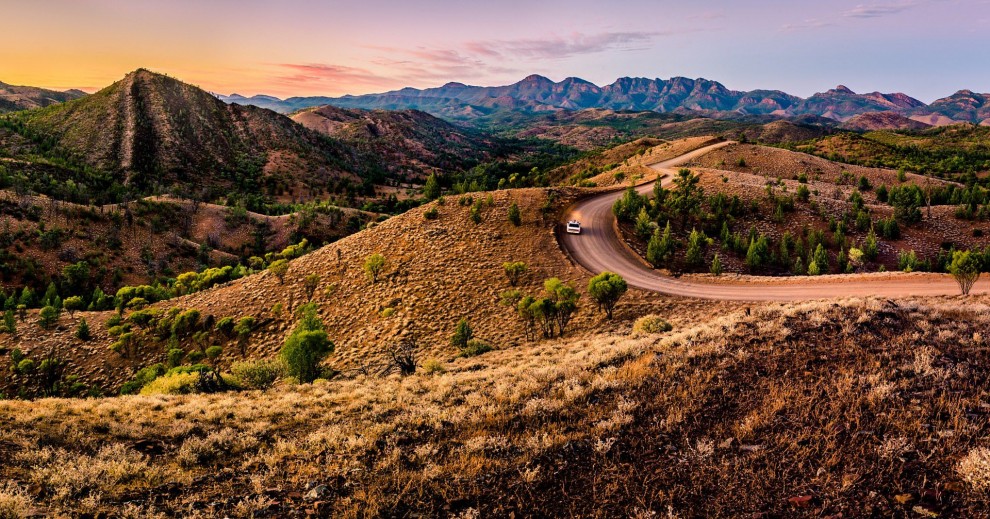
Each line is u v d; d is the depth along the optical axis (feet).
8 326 188.44
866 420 30.71
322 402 49.80
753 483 25.86
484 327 136.98
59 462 29.63
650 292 150.71
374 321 155.22
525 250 194.59
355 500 26.84
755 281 160.76
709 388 38.99
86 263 351.46
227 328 171.83
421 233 216.54
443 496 26.91
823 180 435.94
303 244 303.48
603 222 238.27
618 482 27.27
